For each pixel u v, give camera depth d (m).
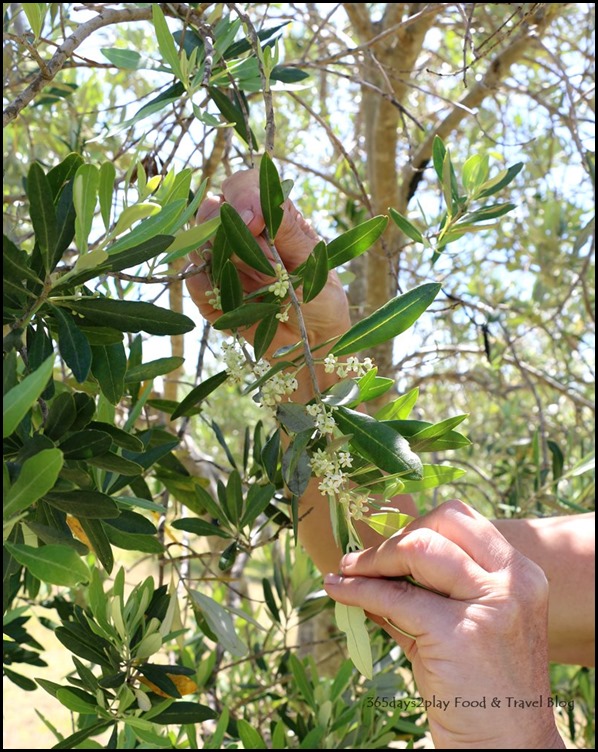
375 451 0.55
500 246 2.21
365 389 0.61
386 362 1.70
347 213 1.85
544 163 2.29
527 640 0.60
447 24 1.83
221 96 0.84
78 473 0.53
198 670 1.17
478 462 2.42
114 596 0.71
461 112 1.65
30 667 2.55
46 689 0.69
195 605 0.89
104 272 0.54
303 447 0.56
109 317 0.56
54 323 0.59
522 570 0.62
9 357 0.46
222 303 0.65
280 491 0.98
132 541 0.74
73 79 1.83
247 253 0.61
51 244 0.51
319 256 0.59
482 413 2.98
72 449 0.52
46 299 0.54
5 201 1.16
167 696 0.75
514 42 1.38
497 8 2.03
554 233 2.00
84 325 0.59
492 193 0.87
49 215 0.50
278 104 2.49
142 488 0.86
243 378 0.64
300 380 0.78
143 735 0.73
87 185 0.49
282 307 0.64
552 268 2.02
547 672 0.61
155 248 0.54
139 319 0.56
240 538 0.88
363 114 2.09
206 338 1.02
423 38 1.70
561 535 1.11
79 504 0.53
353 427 0.56
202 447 2.83
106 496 0.52
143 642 0.70
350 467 0.59
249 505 0.79
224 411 3.06
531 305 2.10
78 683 0.71
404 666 1.40
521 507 1.54
